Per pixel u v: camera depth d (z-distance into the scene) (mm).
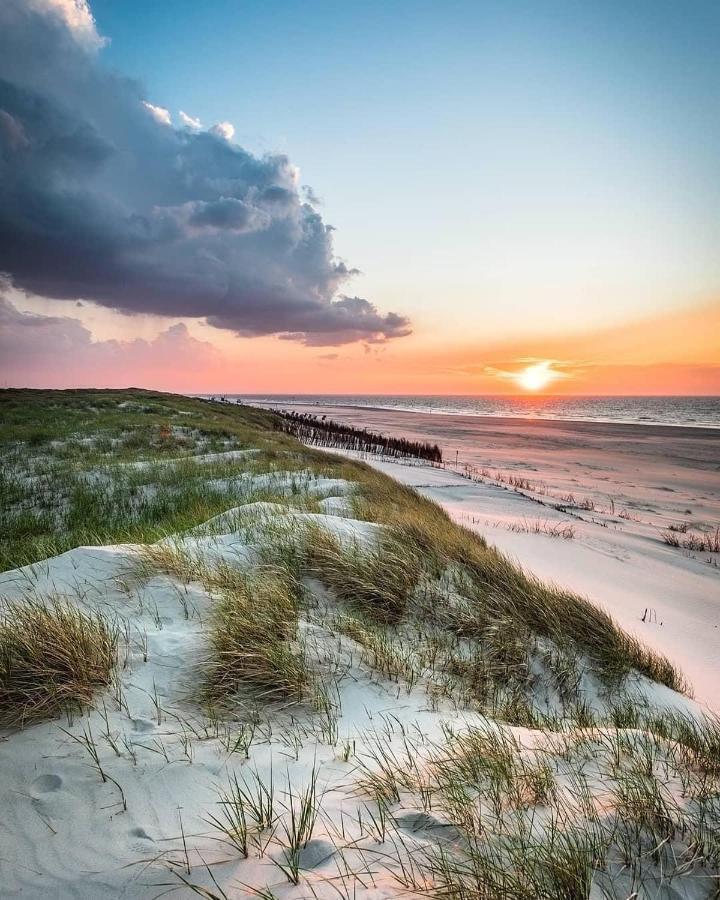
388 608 4336
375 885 1568
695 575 8523
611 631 4836
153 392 47938
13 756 2176
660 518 13914
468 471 21922
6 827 1811
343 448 29203
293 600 4062
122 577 4078
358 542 5484
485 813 1935
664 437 40094
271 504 7238
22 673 2605
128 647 3098
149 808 1933
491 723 2891
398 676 3271
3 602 3703
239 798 1871
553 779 2207
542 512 13258
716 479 20984
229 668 2893
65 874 1634
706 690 4613
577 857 1671
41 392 39812
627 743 2568
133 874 1631
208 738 2402
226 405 41969
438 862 1674
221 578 4203
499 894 1547
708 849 1773
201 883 1583
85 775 2088
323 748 2414
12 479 12430
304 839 1761
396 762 2305
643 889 1614
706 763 2490
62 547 6027
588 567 8344
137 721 2477
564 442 36250
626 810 1957
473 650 3992
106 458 15336
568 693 3848
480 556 5867
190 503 9773
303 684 2906
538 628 4672
